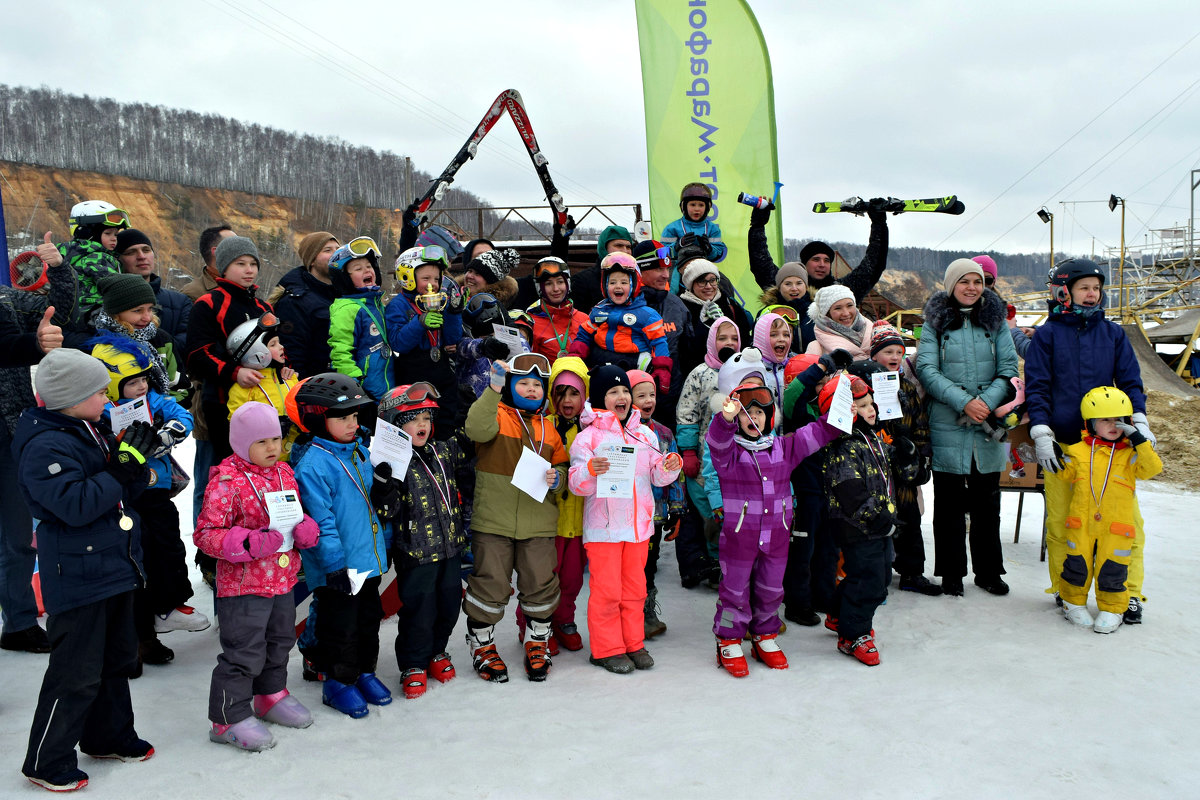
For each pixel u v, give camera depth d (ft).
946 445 18.72
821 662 15.08
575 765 11.01
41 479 9.87
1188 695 13.41
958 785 10.53
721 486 14.70
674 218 27.78
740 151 27.66
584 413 15.10
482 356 19.06
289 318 17.30
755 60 27.58
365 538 12.62
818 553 17.13
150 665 14.69
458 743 11.67
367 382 17.15
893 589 19.61
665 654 15.62
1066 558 17.06
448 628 14.24
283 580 11.74
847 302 18.65
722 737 11.87
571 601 15.92
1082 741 11.76
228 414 15.58
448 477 14.10
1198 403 40.27
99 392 10.53
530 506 14.55
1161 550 22.53
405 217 22.24
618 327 18.69
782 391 17.35
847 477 14.80
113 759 11.00
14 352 12.62
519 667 14.93
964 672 14.43
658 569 21.66
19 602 14.65
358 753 11.34
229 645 11.49
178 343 19.04
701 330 20.76
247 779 10.55
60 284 14.48
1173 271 96.78
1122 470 16.52
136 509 15.06
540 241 44.55
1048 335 17.81
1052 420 17.60
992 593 19.16
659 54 27.76
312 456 12.50
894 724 12.32
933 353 18.83
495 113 22.80
